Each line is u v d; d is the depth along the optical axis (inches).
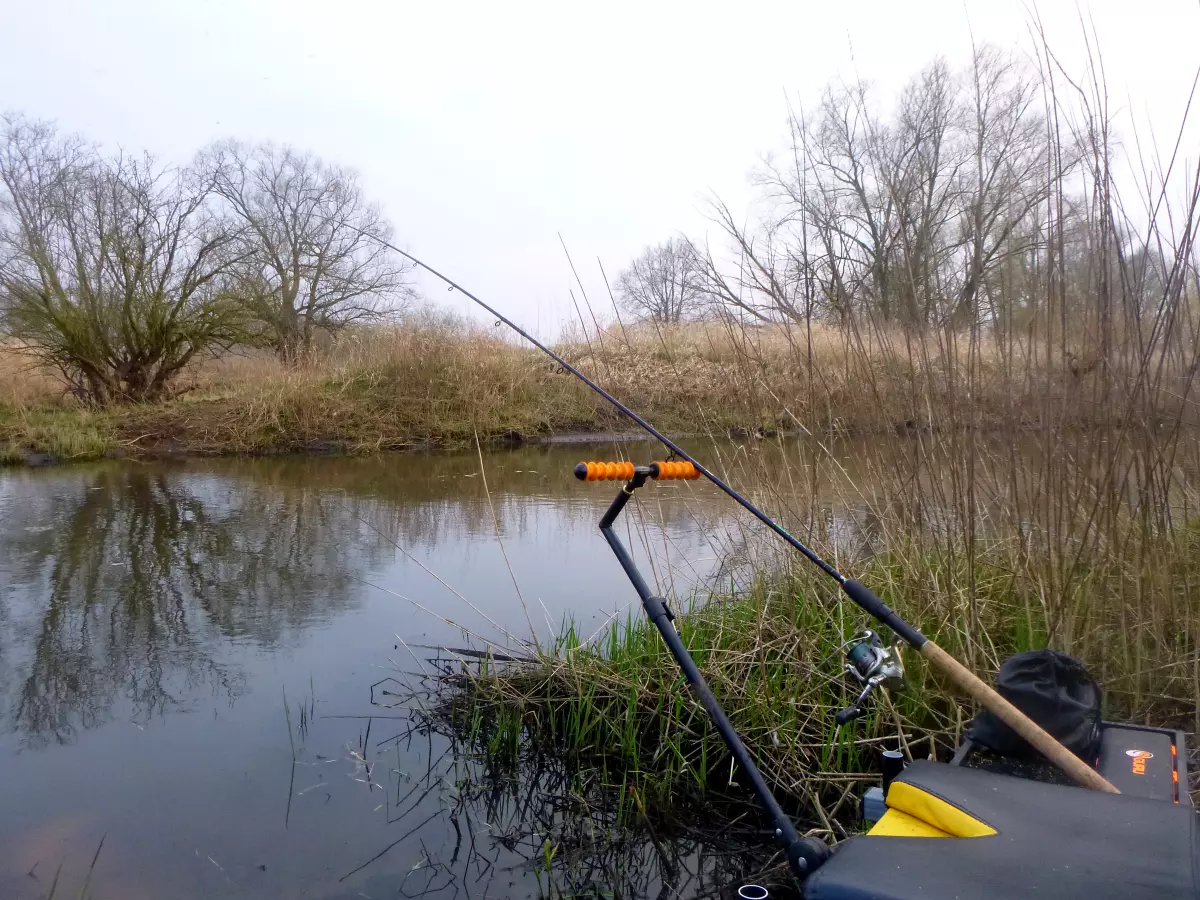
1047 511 140.6
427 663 182.1
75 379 658.8
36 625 209.0
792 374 183.2
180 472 455.5
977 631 142.8
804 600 159.3
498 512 329.4
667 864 119.7
